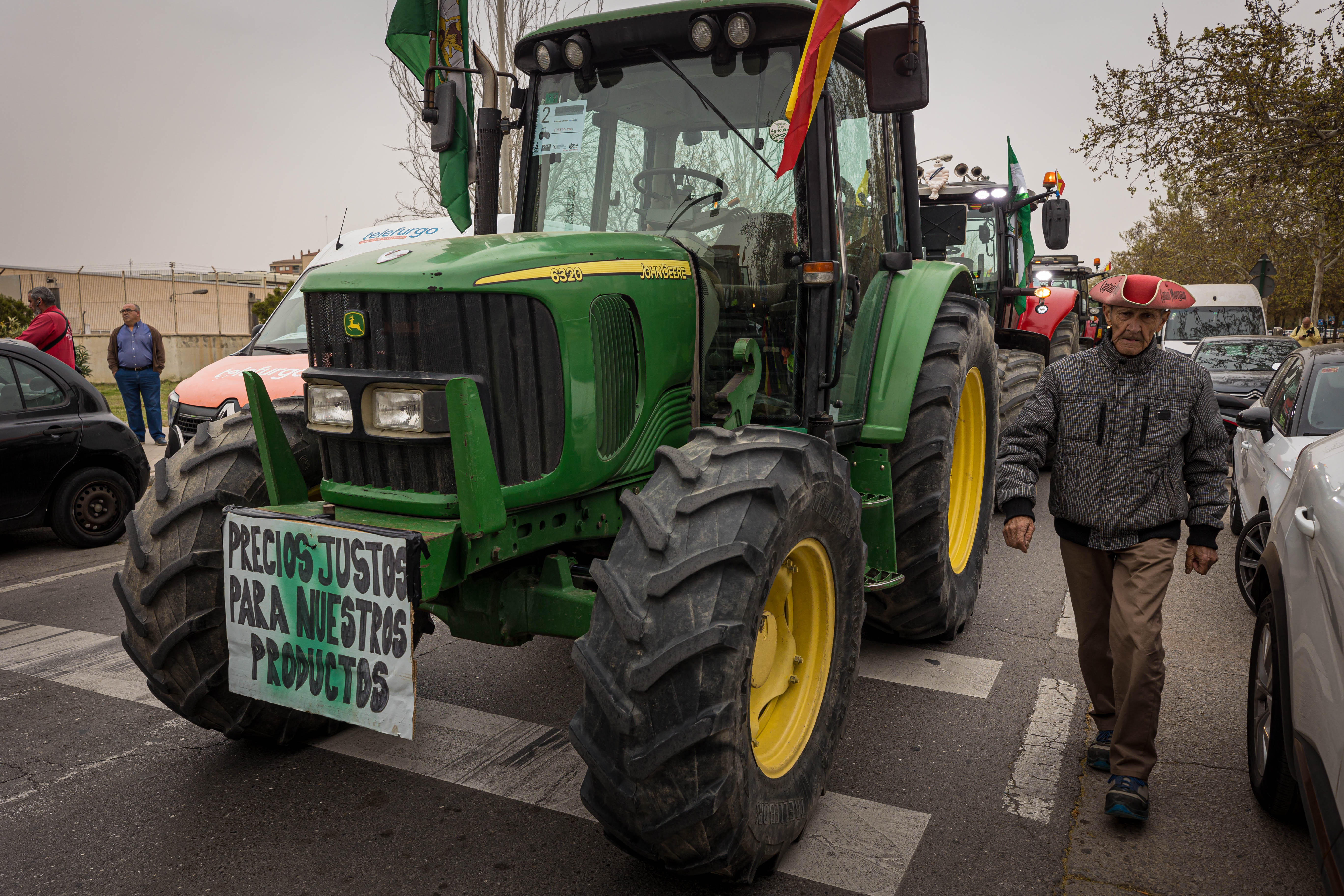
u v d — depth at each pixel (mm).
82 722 3676
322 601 2514
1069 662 4305
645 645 2287
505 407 2582
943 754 3395
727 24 3289
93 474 6809
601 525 3008
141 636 3037
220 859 2707
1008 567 6000
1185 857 2738
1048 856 2740
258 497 3043
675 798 2277
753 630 2365
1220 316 16703
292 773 3244
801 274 3309
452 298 2490
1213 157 13555
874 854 2742
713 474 2541
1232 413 6984
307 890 2557
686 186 3494
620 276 2883
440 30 3914
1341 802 2186
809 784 2771
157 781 3180
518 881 2600
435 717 3723
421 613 3035
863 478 3984
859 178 3967
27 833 2844
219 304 53188
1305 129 12789
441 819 2930
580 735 2363
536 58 3727
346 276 2607
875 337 4031
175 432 6883
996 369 5090
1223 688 4031
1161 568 2957
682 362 3141
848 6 2779
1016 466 3195
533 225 3820
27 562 6457
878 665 4277
